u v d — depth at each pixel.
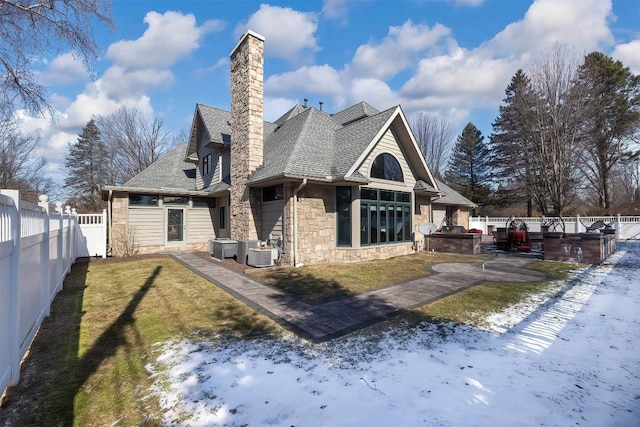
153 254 13.95
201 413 2.85
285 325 5.12
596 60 26.89
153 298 6.74
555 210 25.28
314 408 2.92
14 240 3.33
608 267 10.61
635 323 5.25
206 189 15.95
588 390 3.27
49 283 5.68
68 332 4.81
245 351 4.14
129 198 14.18
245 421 2.73
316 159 11.47
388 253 13.20
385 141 13.05
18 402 3.01
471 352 4.14
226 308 6.05
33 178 26.50
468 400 3.05
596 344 4.43
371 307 6.13
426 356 4.01
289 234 10.74
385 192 13.06
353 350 4.19
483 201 39.25
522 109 27.52
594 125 25.67
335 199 12.00
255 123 12.17
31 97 10.41
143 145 31.69
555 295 7.02
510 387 3.29
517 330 4.94
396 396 3.11
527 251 15.39
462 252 14.36
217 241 12.66
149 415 2.83
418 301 6.55
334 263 11.49
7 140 22.16
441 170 39.62
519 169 32.62
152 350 4.17
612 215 25.78
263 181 10.77
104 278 8.81
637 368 3.75
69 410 2.90
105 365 3.76
